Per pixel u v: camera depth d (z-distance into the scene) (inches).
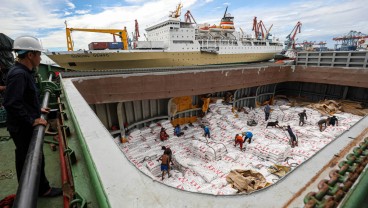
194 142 413.4
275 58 1582.2
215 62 1021.8
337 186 50.3
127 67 761.6
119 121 454.9
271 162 369.1
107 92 413.7
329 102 690.8
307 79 770.8
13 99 80.3
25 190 43.3
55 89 236.8
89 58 670.5
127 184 54.9
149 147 419.5
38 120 88.7
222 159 378.9
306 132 496.1
